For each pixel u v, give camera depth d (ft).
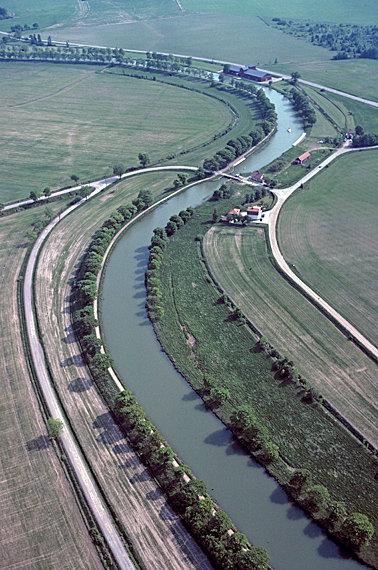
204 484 329.72
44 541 306.14
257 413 381.81
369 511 317.01
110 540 303.68
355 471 340.18
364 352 430.61
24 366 429.38
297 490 328.29
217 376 415.23
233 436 367.04
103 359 415.03
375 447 353.31
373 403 386.11
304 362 423.23
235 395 397.19
